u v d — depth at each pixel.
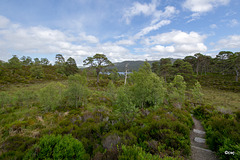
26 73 44.22
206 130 5.93
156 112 7.99
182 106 12.07
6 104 11.27
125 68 28.23
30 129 5.90
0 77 31.22
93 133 4.98
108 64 38.31
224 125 5.14
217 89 34.94
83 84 12.10
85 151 3.65
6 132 5.42
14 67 44.25
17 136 4.73
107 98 15.86
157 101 10.91
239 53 38.31
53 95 10.26
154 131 4.76
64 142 3.26
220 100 19.88
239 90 31.34
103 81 39.69
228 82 39.91
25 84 30.38
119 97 6.41
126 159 2.78
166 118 6.48
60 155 2.94
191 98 21.02
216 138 4.29
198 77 50.91
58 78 47.31
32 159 2.86
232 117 7.05
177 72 33.38
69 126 5.73
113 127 5.51
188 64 31.88
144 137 4.46
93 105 12.04
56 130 5.15
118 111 6.25
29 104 11.66
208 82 43.41
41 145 3.19
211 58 55.53
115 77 42.56
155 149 3.77
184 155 3.72
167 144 4.05
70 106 11.08
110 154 3.15
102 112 8.52
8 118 7.64
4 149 3.89
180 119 6.86
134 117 6.50
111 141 3.97
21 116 8.30
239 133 4.26
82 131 5.02
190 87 27.16
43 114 8.64
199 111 9.36
